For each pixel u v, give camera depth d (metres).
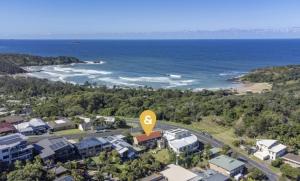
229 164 66.06
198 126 97.62
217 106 108.25
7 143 64.19
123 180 59.16
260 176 63.88
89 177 59.75
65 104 113.00
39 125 87.25
